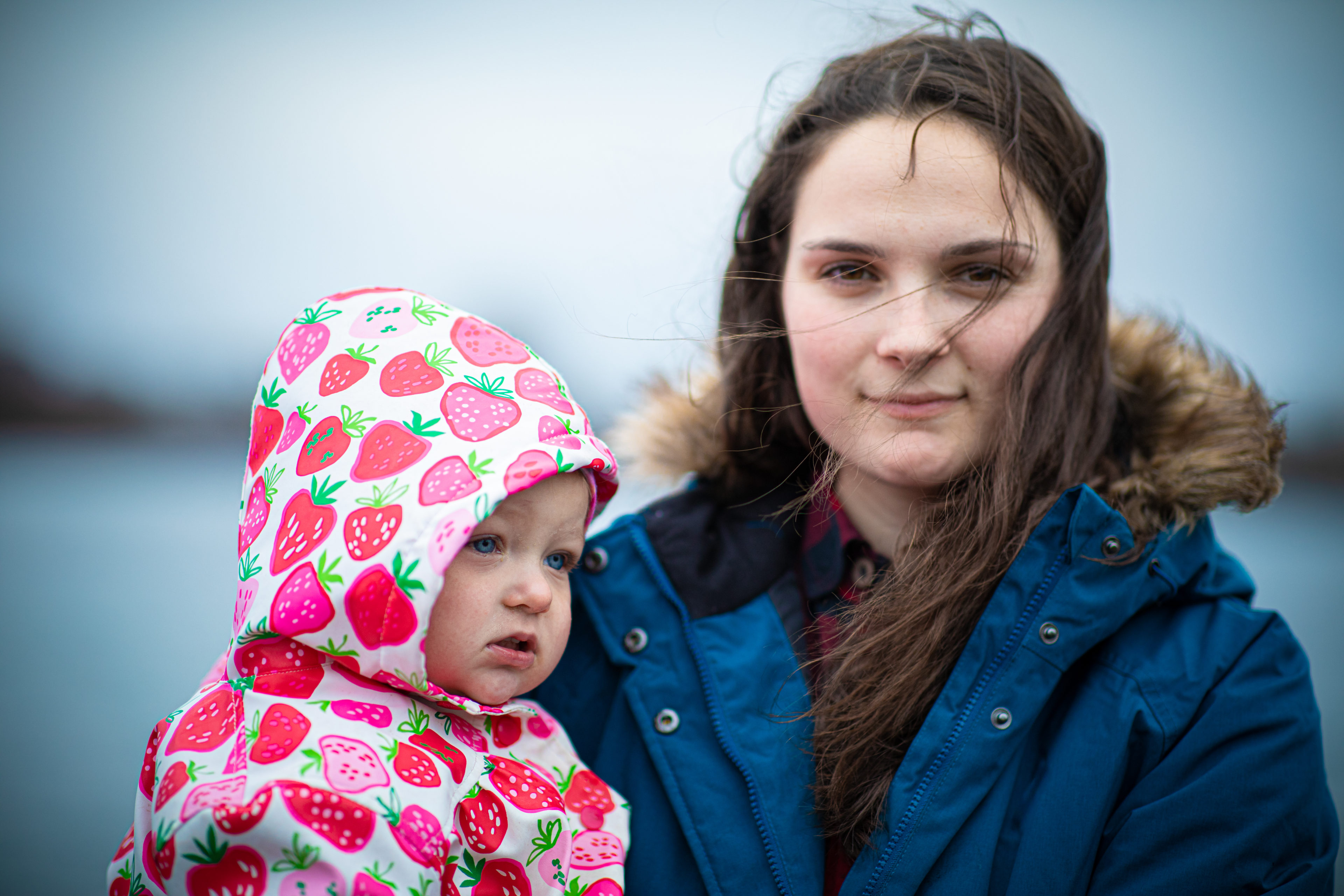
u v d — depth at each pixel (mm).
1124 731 982
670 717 1081
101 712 3078
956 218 1018
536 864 925
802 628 1159
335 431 944
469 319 1047
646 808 1067
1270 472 1127
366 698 891
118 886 938
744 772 1025
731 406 1321
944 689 1000
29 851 2285
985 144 1039
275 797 778
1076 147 1123
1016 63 1123
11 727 2949
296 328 1033
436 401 944
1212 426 1158
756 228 1289
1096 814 947
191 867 783
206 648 3684
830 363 1088
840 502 1211
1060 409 1077
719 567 1176
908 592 1048
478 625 928
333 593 873
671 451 1377
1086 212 1125
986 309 1035
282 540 924
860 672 1037
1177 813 940
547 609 972
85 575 4844
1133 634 1065
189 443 11453
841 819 995
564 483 980
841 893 968
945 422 1060
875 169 1037
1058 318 1077
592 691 1174
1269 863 925
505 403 964
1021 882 935
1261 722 977
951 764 967
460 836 870
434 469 901
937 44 1152
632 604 1166
